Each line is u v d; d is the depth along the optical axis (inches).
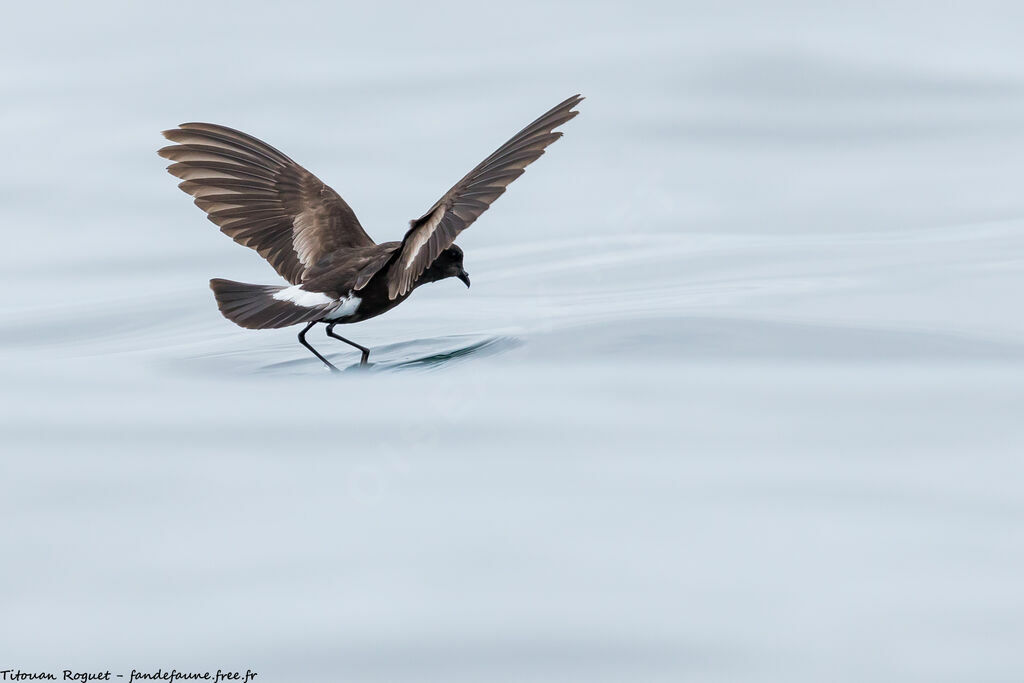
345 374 514.9
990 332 549.3
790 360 506.9
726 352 520.4
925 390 464.8
